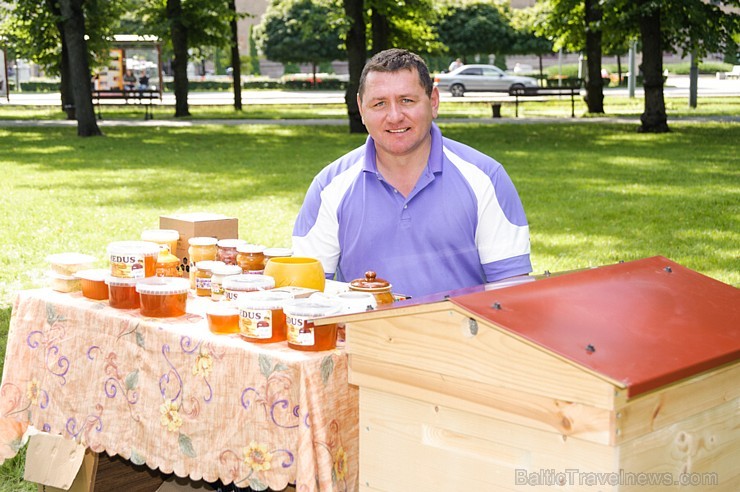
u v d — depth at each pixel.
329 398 2.86
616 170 15.19
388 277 3.60
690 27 22.69
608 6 22.56
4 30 34.88
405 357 2.56
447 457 2.52
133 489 3.83
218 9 32.19
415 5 29.70
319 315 2.88
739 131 22.81
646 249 9.05
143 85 41.22
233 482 3.09
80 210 11.47
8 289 7.59
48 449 3.57
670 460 2.40
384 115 3.40
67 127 26.28
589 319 2.46
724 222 10.45
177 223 3.96
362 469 2.71
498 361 2.36
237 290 3.23
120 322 3.28
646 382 2.16
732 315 2.70
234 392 2.95
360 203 3.62
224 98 46.78
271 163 16.78
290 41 60.66
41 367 3.53
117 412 3.29
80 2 23.05
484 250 3.61
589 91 31.55
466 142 20.27
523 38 58.66
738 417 2.61
